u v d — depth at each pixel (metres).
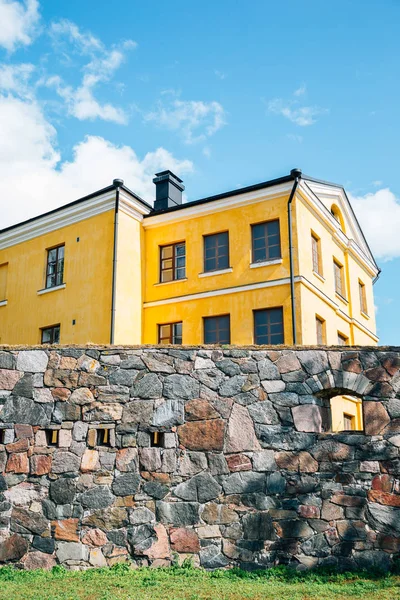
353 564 7.37
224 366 8.44
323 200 18.42
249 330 15.77
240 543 7.70
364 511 7.52
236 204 16.72
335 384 8.07
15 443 8.53
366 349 8.13
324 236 17.80
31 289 18.84
